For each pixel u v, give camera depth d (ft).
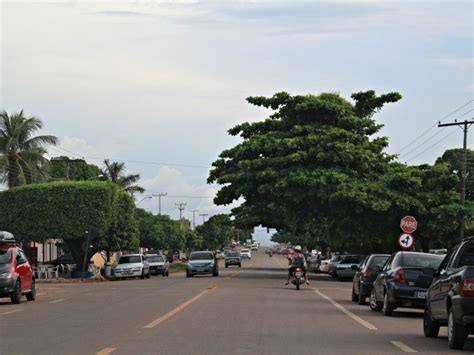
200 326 57.82
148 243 348.38
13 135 197.06
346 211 163.43
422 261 70.18
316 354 42.55
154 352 43.06
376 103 182.70
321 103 169.37
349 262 165.37
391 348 45.78
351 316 68.69
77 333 53.88
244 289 112.98
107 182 192.54
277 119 178.81
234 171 175.94
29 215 185.78
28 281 94.32
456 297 44.75
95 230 185.37
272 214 199.21
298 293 105.19
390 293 68.39
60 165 299.79
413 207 163.53
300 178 159.94
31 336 52.47
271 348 44.98
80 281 171.94
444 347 46.65
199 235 551.18
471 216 161.58
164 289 115.75
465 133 163.43
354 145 168.66
